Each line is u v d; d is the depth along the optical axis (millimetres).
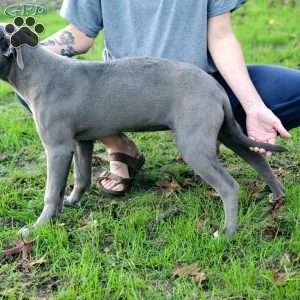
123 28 3453
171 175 3961
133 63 3143
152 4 3395
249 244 3080
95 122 3162
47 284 2879
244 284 2758
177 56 3379
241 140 3166
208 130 3014
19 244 3117
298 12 8055
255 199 3557
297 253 3006
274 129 3189
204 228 3207
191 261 2965
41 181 3916
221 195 3076
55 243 3117
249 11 8219
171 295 2730
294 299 2652
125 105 3109
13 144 4492
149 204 3582
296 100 3424
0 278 2922
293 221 3271
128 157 3711
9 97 5660
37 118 3172
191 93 3023
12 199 3652
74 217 3434
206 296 2719
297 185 3641
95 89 3117
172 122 3096
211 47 3367
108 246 3152
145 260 2971
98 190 3770
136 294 2721
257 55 6270
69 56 3553
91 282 2779
